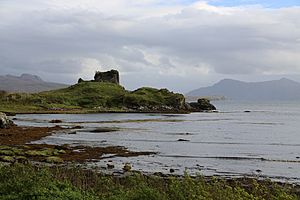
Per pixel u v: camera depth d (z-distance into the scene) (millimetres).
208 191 15273
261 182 30094
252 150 52188
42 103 174750
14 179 15078
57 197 13578
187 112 176000
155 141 61000
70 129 79250
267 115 165125
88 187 19562
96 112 158625
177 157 44656
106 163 39312
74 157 42781
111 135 69250
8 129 72875
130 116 137250
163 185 20609
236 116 153250
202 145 56812
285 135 74938
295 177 34031
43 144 53000
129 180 22641
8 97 174875
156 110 176375
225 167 38688
